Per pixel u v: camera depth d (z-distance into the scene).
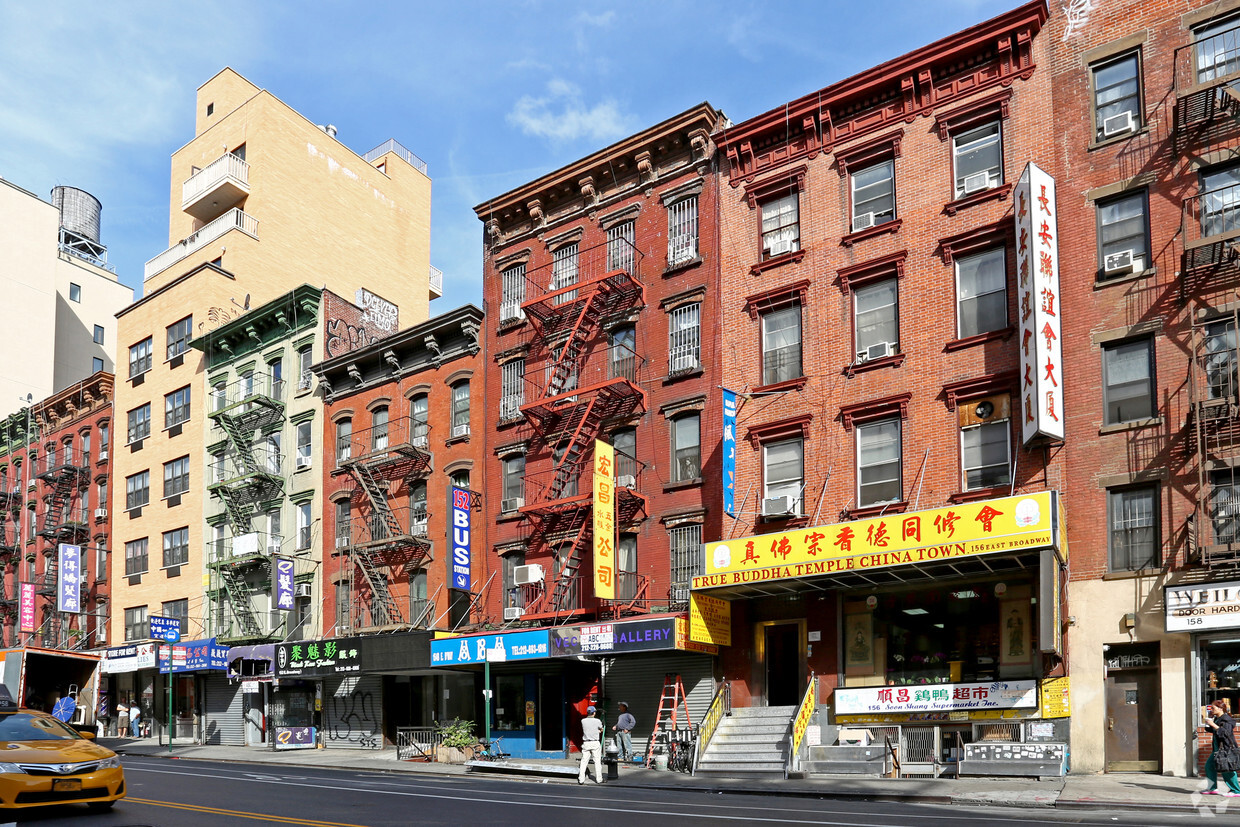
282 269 50.88
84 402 55.47
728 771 24.17
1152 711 21.16
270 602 41.78
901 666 24.75
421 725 34.91
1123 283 22.88
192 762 30.84
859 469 26.38
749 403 28.62
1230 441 20.95
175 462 48.47
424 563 36.25
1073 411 23.09
